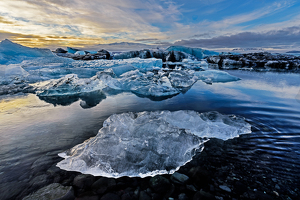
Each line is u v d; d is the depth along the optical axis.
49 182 1.20
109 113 2.67
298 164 1.37
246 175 1.26
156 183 1.20
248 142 1.74
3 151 1.58
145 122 1.70
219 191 1.11
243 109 2.74
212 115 2.22
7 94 3.90
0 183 1.18
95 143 1.51
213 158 1.48
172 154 1.45
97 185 1.18
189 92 4.16
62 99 3.56
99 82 4.66
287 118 2.33
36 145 1.70
